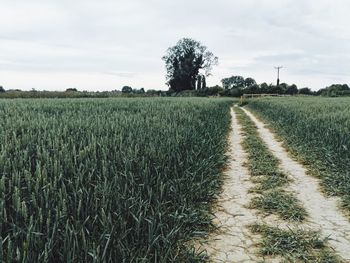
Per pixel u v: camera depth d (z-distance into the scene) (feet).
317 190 21.16
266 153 32.48
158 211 12.03
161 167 17.26
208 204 18.11
